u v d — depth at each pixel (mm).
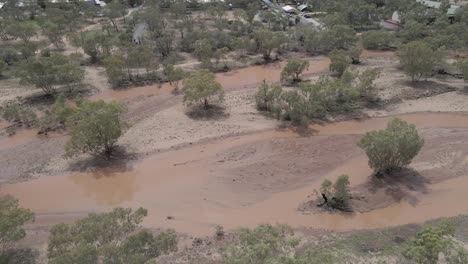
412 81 80125
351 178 53219
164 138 63375
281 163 56531
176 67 88188
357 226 45188
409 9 114250
